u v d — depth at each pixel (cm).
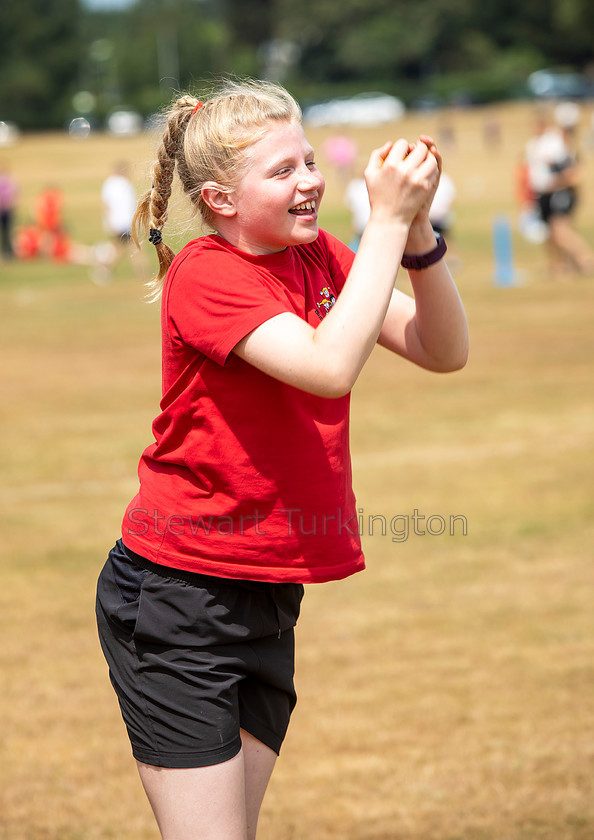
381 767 962
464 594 1360
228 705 535
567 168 4156
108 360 3031
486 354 2894
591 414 2233
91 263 5575
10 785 943
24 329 3609
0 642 1244
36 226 7006
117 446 2100
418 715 1055
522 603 1324
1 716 1074
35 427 2262
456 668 1156
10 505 1747
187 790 529
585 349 2912
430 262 548
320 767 965
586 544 1507
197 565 530
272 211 517
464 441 2064
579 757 962
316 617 1312
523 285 4088
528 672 1141
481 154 12544
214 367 518
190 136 531
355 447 2042
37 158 13575
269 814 886
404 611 1320
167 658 537
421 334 576
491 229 6000
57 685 1145
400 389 2547
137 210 588
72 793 933
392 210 500
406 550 1518
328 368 481
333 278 585
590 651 1187
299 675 1152
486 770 946
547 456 1939
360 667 1170
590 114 15988
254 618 541
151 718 541
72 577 1448
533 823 854
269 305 498
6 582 1426
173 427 535
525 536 1547
